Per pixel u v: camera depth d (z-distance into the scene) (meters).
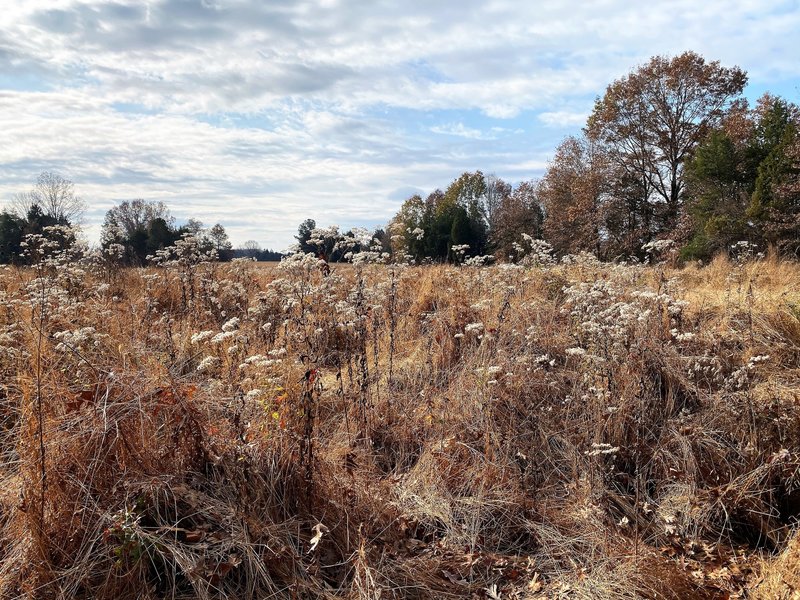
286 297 6.64
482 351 5.93
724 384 5.20
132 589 2.81
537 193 36.91
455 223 35.78
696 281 10.02
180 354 5.52
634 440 4.73
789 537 3.80
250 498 3.39
